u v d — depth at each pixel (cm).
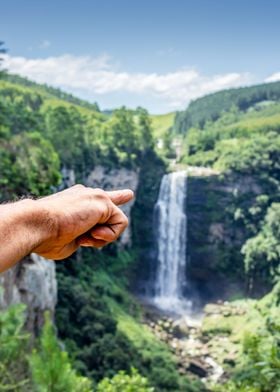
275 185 6594
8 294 1964
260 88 12369
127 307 5550
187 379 4050
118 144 6844
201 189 6825
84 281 5134
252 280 6341
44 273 2558
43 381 593
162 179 7175
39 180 2759
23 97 8794
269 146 6612
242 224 6644
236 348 4734
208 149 7875
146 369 3866
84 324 3972
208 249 6781
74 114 6788
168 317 5812
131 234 6869
